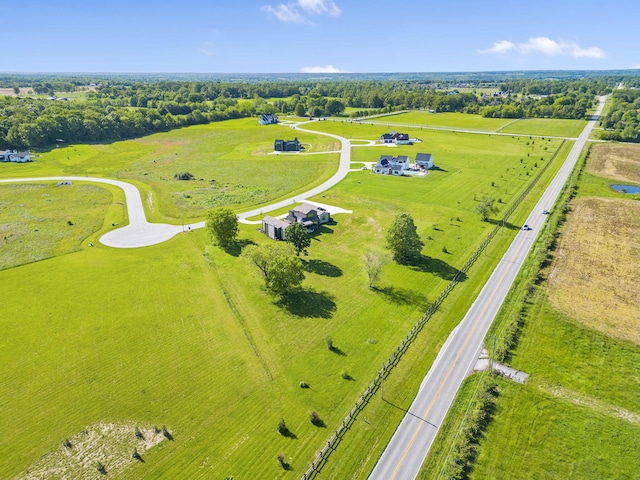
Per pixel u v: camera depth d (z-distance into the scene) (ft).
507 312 184.44
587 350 160.45
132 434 127.03
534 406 135.23
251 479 112.68
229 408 136.15
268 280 204.33
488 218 291.79
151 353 162.09
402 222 229.25
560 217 288.30
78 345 166.81
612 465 116.06
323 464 116.88
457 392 142.00
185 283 214.07
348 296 200.23
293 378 148.77
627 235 260.21
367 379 148.15
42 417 132.98
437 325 177.47
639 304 188.14
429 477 113.50
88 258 242.99
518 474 113.39
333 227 284.00
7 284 213.66
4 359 158.81
